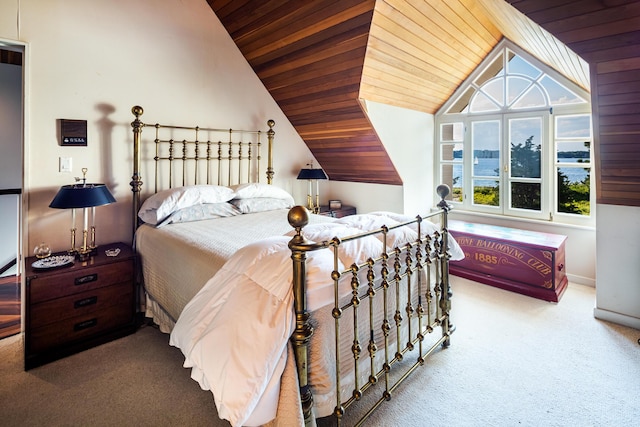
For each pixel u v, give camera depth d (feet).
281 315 3.93
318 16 8.33
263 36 10.05
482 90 12.24
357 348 4.78
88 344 7.25
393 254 5.61
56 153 8.02
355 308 4.69
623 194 7.57
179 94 10.00
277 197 11.00
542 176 11.19
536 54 10.14
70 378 6.27
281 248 4.64
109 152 8.80
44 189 7.91
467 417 5.21
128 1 8.94
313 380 4.37
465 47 10.48
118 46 8.81
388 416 5.25
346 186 14.10
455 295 9.75
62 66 8.00
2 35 7.21
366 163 12.34
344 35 8.36
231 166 11.33
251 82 11.61
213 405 5.57
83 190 7.22
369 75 9.30
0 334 7.85
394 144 11.56
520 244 9.77
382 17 7.71
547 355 6.77
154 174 9.64
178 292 6.57
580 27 5.14
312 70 9.98
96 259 7.58
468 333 7.64
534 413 5.27
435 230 6.75
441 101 12.87
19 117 12.54
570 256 10.61
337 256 4.48
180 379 6.24
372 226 6.01
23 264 7.47
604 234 8.04
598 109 6.40
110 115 8.76
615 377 6.08
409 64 9.73
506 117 11.78
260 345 3.76
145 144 9.41
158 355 7.03
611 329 7.73
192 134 10.34
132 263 7.84
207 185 9.52
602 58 5.54
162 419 5.25
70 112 8.16
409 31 8.49
